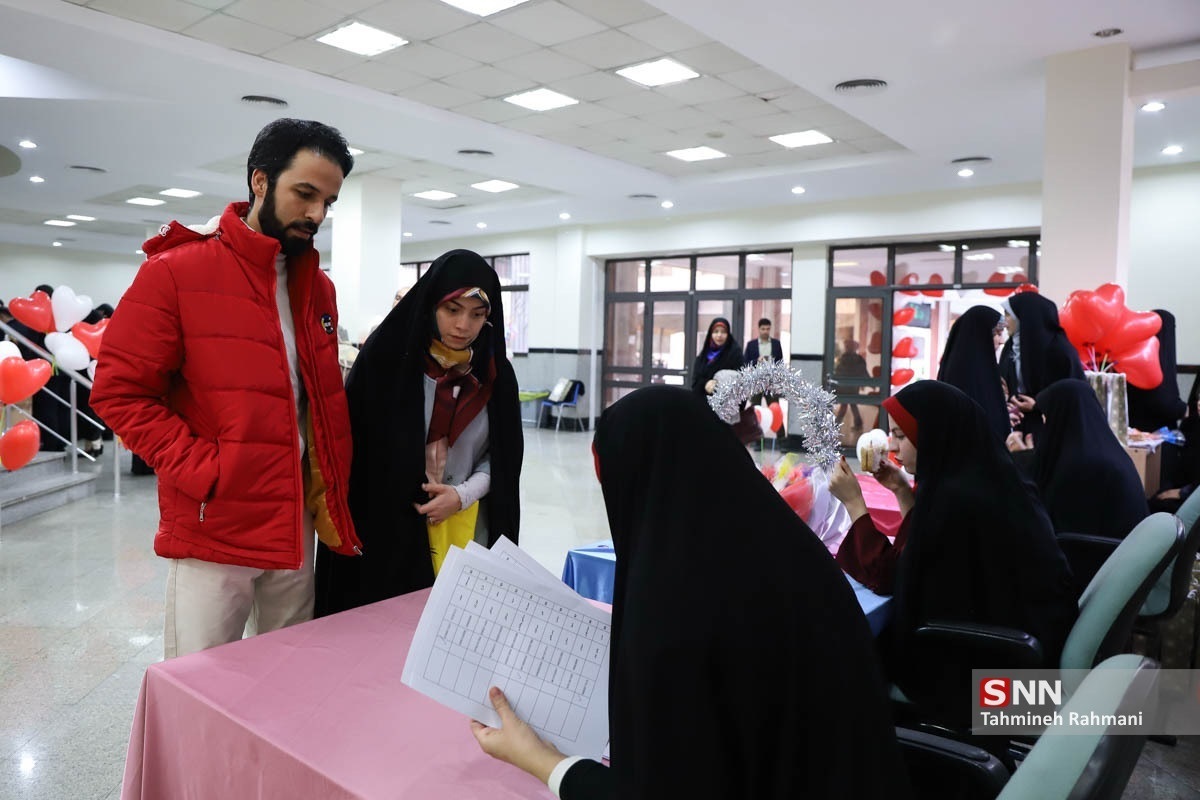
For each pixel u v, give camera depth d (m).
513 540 1.99
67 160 8.48
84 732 2.61
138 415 1.45
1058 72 4.93
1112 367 4.50
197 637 1.54
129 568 4.46
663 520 0.87
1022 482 1.97
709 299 11.46
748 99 6.26
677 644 0.78
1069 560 2.70
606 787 0.84
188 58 5.22
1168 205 7.49
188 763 1.21
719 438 0.92
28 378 5.06
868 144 7.47
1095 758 0.70
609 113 6.68
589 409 12.52
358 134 7.06
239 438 1.48
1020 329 4.19
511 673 1.02
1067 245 4.96
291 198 1.52
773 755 0.79
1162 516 1.76
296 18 4.89
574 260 12.24
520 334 13.41
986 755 1.25
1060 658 1.83
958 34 4.59
